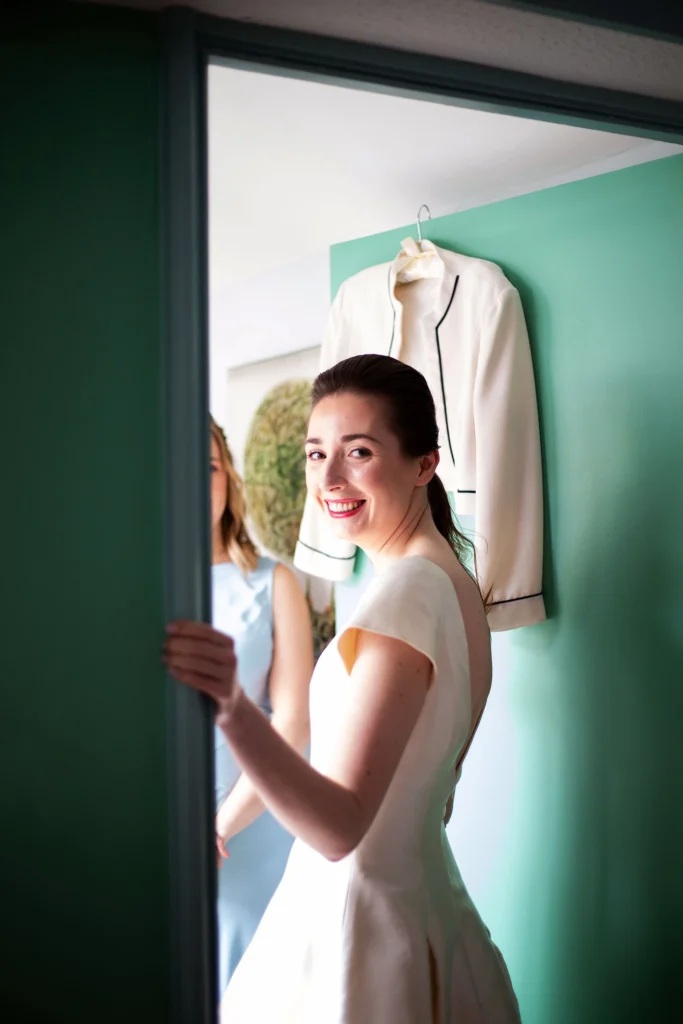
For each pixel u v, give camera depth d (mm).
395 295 2283
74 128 1055
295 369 2951
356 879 1260
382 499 1397
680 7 1239
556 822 1986
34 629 1026
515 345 2006
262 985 1392
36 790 1023
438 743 1247
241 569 2123
